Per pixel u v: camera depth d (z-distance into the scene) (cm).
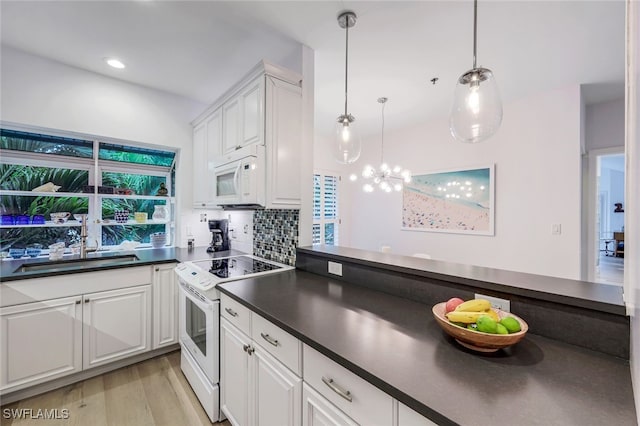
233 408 153
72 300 200
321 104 330
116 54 221
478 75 126
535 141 301
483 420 62
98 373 215
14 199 238
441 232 386
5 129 227
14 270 198
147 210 306
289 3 166
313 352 102
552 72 250
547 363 85
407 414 72
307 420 104
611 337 90
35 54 222
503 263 326
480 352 91
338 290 159
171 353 250
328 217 485
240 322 148
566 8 169
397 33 194
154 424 168
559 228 285
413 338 101
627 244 72
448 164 379
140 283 231
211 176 250
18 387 181
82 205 268
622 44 207
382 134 462
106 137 259
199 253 279
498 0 162
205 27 189
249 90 208
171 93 293
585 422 62
